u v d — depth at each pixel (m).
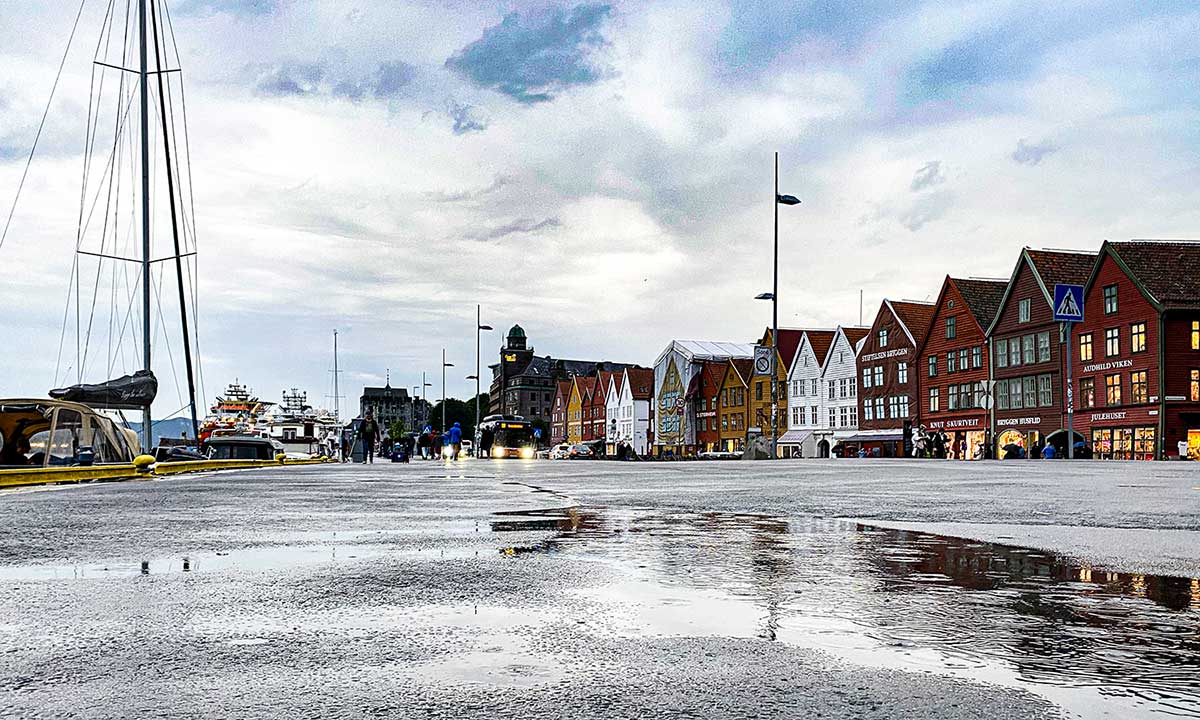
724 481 14.34
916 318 79.44
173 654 2.74
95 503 9.70
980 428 70.25
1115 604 3.49
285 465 40.16
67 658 2.70
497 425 81.31
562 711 2.20
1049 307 64.00
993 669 2.55
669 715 2.17
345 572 4.36
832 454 85.38
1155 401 56.16
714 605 3.49
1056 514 7.47
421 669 2.57
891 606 3.46
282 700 2.28
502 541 5.68
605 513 7.87
